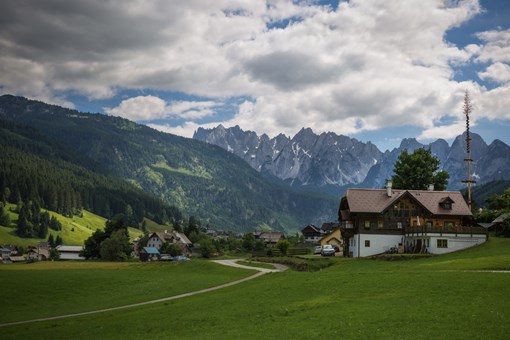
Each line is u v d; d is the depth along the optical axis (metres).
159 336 42.75
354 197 110.56
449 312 38.41
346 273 66.25
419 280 52.06
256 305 50.69
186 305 57.03
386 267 75.81
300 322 40.34
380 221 107.62
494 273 53.25
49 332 51.59
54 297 79.38
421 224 108.19
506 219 106.69
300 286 58.56
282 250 140.12
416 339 32.69
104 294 81.88
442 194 113.00
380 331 35.12
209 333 40.75
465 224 109.44
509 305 39.06
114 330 48.19
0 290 81.94
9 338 50.41
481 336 32.19
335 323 38.47
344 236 112.62
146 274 104.81
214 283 83.00
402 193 108.06
